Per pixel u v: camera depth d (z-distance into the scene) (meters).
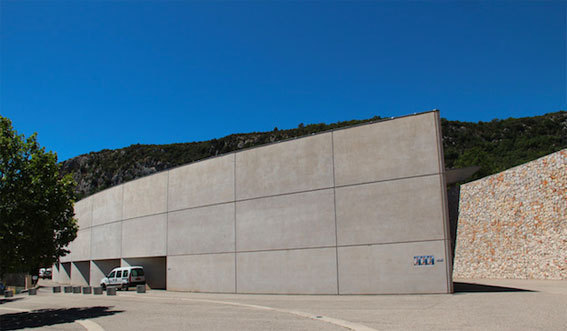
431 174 19.08
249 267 23.98
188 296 23.45
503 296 16.28
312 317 12.62
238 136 136.62
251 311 14.93
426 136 19.45
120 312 16.39
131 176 128.12
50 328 13.16
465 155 61.59
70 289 33.62
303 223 22.20
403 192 19.58
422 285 18.56
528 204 27.31
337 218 21.16
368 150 20.78
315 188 22.08
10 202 15.70
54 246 17.39
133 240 32.41
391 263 19.39
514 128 96.19
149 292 27.75
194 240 27.30
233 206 25.38
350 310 13.98
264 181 24.12
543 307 12.69
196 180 27.91
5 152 15.76
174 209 29.12
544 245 25.70
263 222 23.78
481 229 31.45
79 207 41.50
